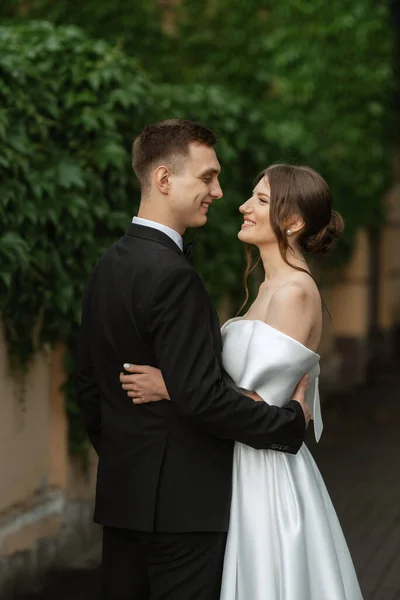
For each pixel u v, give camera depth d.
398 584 4.77
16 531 4.54
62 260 4.69
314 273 10.13
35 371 4.86
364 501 6.48
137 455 2.68
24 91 4.61
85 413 2.99
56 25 8.13
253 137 6.98
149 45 8.73
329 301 12.05
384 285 15.09
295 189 2.83
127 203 5.10
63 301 4.56
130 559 2.84
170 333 2.55
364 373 12.52
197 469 2.66
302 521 2.73
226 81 9.50
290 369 2.71
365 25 9.69
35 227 4.46
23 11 8.12
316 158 8.67
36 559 4.73
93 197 4.80
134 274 2.64
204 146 2.71
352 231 10.14
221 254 6.30
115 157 4.82
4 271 4.12
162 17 9.18
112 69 4.96
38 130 4.63
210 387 2.54
